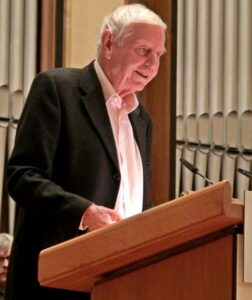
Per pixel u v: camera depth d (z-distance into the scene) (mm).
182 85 7613
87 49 6902
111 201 2959
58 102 3023
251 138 7664
